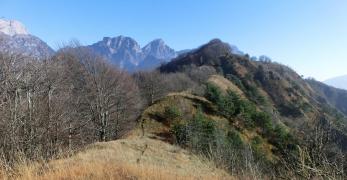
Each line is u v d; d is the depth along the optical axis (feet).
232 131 139.64
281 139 136.46
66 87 93.50
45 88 66.74
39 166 28.25
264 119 170.50
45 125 50.98
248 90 293.84
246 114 169.07
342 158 19.30
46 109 59.31
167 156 73.00
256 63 418.51
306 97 379.76
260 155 85.71
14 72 52.42
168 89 248.52
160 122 135.74
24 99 53.31
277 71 420.77
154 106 148.66
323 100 450.30
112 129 146.51
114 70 163.22
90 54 141.18
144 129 128.57
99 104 133.08
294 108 320.09
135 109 176.76
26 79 54.85
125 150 70.64
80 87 134.31
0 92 48.70
